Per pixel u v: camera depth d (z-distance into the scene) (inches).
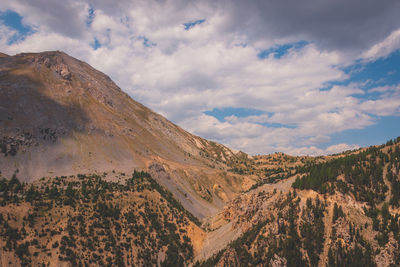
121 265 5620.1
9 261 4950.8
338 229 4798.2
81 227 5910.4
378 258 4387.3
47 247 5388.8
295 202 5413.4
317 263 4554.6
